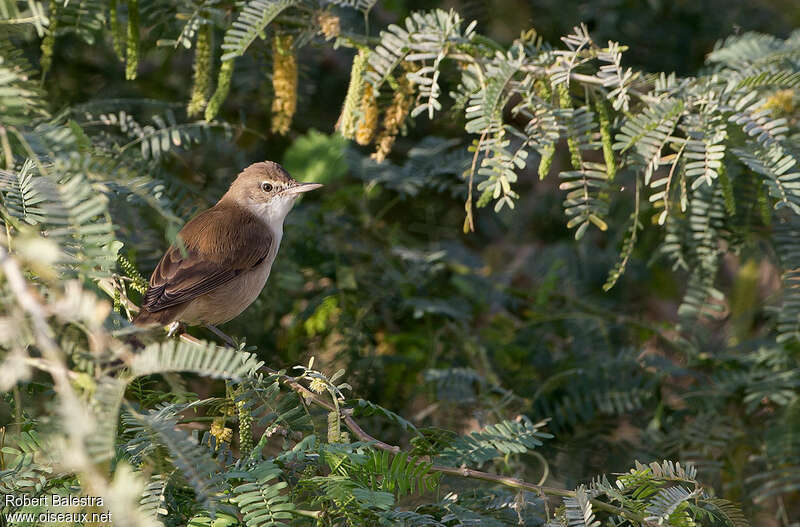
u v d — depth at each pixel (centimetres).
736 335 1098
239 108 1140
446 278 1218
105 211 476
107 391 401
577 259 1218
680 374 1006
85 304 392
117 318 491
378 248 1154
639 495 585
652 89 803
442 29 764
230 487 541
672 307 1223
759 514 948
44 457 537
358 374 1000
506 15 1169
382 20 1190
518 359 1102
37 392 631
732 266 1167
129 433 595
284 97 853
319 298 1042
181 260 901
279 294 1056
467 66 813
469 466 694
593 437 976
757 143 666
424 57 751
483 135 700
